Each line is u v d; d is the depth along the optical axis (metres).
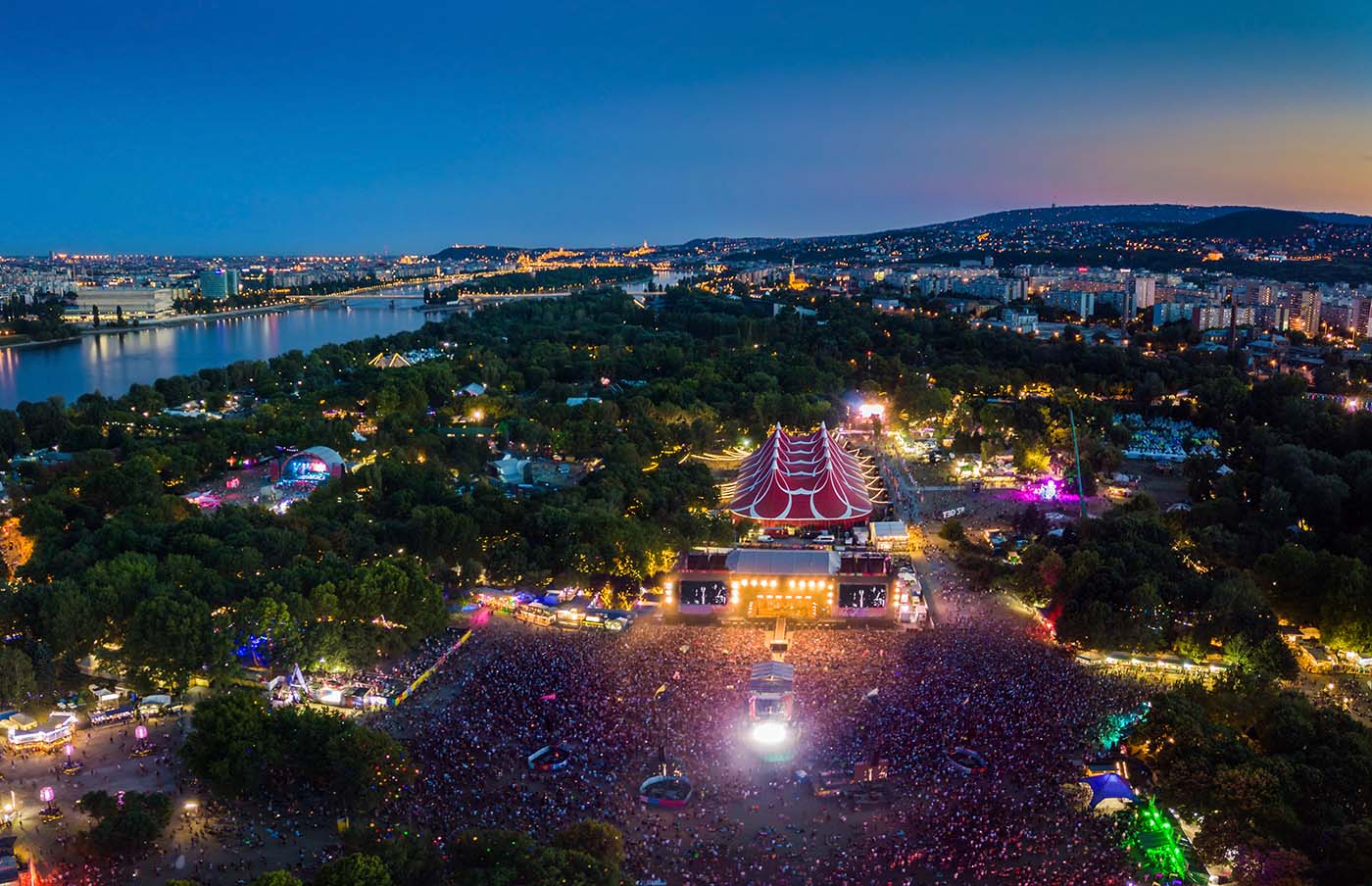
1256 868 194.75
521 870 184.75
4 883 192.88
